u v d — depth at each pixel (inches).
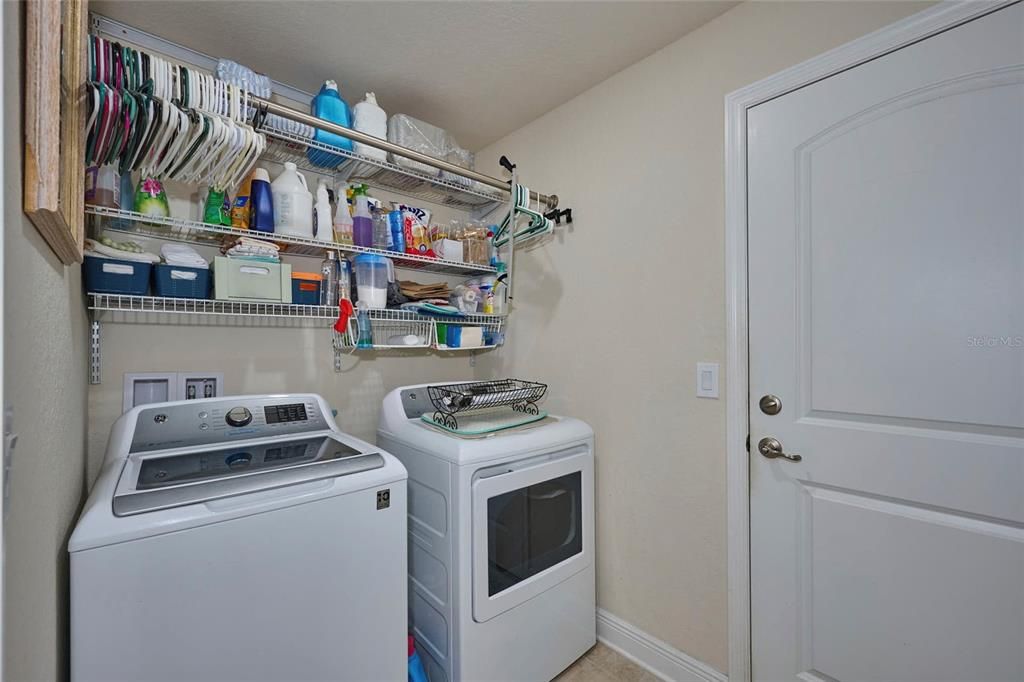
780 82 52.0
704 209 58.7
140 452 46.7
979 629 40.5
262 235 58.7
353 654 43.5
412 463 60.1
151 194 53.4
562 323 77.2
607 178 70.4
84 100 33.1
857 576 47.1
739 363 55.0
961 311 41.3
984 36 40.1
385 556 46.1
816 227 49.7
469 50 63.1
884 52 45.3
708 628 57.5
